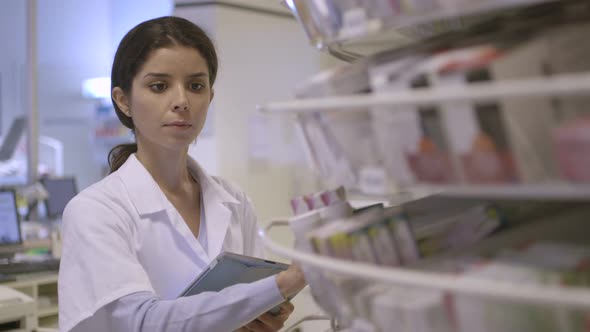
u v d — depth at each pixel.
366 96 0.59
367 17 0.63
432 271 0.63
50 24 6.77
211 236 1.64
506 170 0.52
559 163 0.50
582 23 0.56
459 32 0.66
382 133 0.60
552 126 0.51
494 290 0.45
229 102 4.10
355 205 0.98
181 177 1.68
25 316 2.50
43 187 4.73
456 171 0.55
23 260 3.54
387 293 0.62
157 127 1.52
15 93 6.24
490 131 0.52
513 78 0.52
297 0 0.74
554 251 0.57
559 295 0.43
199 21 4.06
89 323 1.41
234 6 4.09
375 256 0.67
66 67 6.88
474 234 0.70
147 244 1.54
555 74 0.54
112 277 1.35
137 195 1.55
